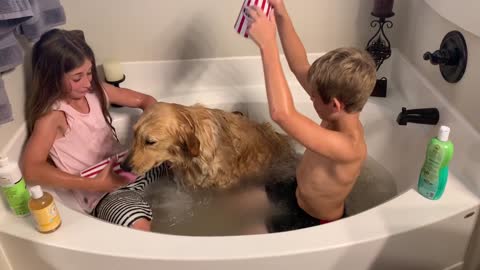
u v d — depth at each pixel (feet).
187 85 6.17
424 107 5.14
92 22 5.74
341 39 6.08
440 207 3.86
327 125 4.17
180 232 4.75
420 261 3.98
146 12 5.73
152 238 3.64
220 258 3.45
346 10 5.86
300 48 4.77
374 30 6.00
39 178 4.34
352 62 3.62
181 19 5.81
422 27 5.26
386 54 5.65
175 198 5.21
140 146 4.48
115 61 5.71
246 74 6.16
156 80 6.16
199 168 4.99
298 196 4.66
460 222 3.91
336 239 3.57
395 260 3.85
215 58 6.10
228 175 5.14
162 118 4.45
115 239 3.64
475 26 3.91
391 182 5.25
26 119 4.66
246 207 4.92
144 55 6.02
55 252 3.67
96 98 4.96
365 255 3.67
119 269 3.62
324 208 4.39
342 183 4.11
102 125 5.00
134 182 5.02
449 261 4.17
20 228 3.78
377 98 5.67
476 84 4.17
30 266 3.98
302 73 4.66
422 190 3.97
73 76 4.35
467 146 4.24
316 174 4.21
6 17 3.25
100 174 4.58
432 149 3.73
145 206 4.56
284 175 5.28
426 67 5.21
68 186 4.43
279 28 4.76
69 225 3.79
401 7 5.78
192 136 4.65
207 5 5.73
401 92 5.76
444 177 3.83
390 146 5.37
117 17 5.73
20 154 4.45
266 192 5.05
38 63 4.35
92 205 4.90
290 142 5.82
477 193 4.01
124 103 5.41
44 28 4.15
